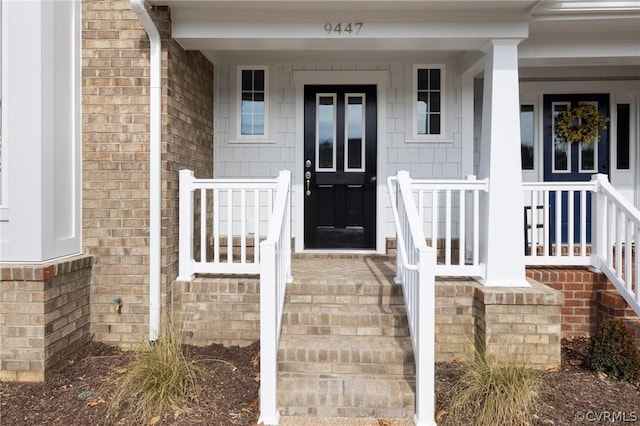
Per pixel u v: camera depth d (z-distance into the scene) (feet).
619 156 19.79
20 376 11.28
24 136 11.50
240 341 13.53
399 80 18.17
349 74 18.20
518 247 12.87
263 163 18.43
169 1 12.57
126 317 13.42
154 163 13.10
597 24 13.65
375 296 13.09
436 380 11.46
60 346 11.95
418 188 13.07
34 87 11.51
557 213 14.80
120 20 13.34
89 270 13.35
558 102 19.71
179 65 14.19
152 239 13.10
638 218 12.37
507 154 12.98
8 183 11.52
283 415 10.13
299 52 17.13
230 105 18.26
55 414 9.79
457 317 12.98
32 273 11.12
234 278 14.10
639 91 19.34
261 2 12.59
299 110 18.34
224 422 9.52
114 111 13.38
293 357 11.22
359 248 18.54
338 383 10.61
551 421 9.45
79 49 13.29
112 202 13.42
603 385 11.01
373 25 13.19
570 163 19.79
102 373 11.71
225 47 14.26
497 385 9.73
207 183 13.71
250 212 18.40
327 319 12.29
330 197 18.61
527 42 14.51
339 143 18.51
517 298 12.07
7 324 11.27
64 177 12.65
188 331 13.58
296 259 17.63
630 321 13.05
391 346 11.43
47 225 11.78
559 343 12.09
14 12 11.51
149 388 9.98
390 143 18.25
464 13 12.94
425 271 9.71
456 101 18.06
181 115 14.46
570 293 14.46
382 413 10.11
